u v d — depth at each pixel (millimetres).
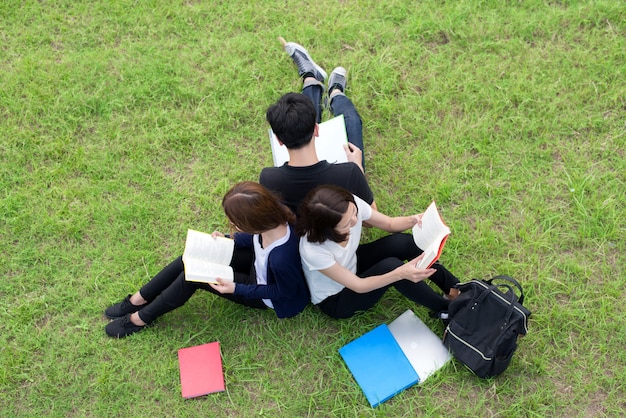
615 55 3912
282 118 2516
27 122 3912
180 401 3086
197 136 3832
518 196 3523
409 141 3758
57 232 3561
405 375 3016
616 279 3244
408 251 3000
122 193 3678
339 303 2969
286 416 3016
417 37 4090
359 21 4156
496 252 3355
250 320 3270
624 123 3682
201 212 3609
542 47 3996
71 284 3418
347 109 3648
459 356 2910
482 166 3633
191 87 3986
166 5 4270
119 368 3182
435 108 3832
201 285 2996
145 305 3238
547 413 2924
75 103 3969
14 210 3633
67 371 3186
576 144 3652
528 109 3768
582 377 3000
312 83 3850
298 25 4184
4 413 3076
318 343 3186
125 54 4152
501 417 2936
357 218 2641
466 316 2834
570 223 3408
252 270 2924
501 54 3980
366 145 3764
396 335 3152
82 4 4285
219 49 4125
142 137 3840
